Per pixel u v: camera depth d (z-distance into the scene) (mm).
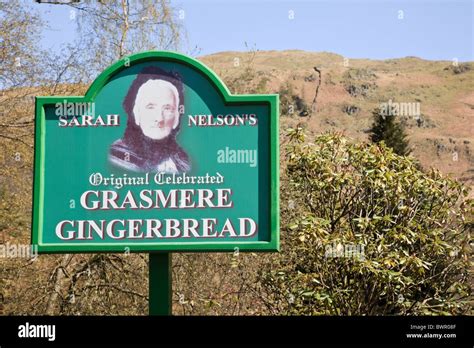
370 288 8641
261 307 10172
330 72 95688
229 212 7047
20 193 12570
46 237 7070
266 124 7113
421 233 8438
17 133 12578
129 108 7191
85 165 7148
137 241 7055
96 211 7102
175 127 7156
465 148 80875
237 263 9578
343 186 8859
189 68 7207
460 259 8820
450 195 9070
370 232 8672
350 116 82625
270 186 7004
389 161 8898
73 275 10953
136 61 7203
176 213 7070
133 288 11078
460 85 103688
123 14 12844
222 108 7152
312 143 9008
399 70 109438
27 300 11164
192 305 10625
